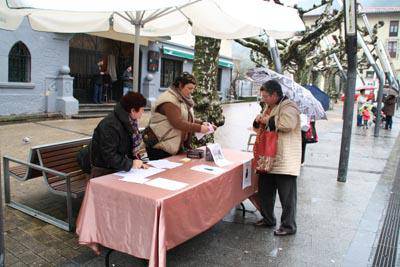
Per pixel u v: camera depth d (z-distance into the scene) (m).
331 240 4.34
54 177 4.56
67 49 13.66
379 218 5.12
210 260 3.75
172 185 3.39
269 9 4.52
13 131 10.26
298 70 12.03
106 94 16.08
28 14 5.91
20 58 12.38
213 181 3.72
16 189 5.50
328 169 7.94
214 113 6.29
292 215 4.39
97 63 15.84
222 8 3.88
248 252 3.96
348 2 6.38
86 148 4.38
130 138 3.84
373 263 3.85
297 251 4.03
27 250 3.77
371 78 45.31
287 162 4.16
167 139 4.47
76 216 4.57
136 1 3.12
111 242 3.31
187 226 3.35
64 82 13.39
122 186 3.31
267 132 4.14
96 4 3.02
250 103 27.30
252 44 10.52
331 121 19.55
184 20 6.40
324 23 9.55
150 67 17.62
